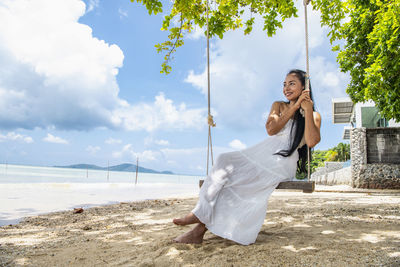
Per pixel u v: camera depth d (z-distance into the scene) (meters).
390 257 2.11
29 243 2.80
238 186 2.54
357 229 3.16
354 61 10.48
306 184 2.49
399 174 11.01
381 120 18.28
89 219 4.18
